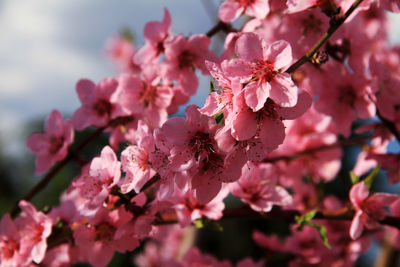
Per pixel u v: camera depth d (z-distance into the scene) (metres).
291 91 0.35
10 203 1.56
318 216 0.43
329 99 0.49
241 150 0.36
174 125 0.36
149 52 0.49
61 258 0.47
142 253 1.01
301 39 0.46
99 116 0.50
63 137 0.51
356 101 0.49
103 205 0.40
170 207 0.42
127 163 0.38
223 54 0.45
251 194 0.45
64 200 0.49
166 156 0.36
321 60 0.38
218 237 1.31
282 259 0.60
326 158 0.62
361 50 0.48
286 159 0.60
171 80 0.47
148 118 0.48
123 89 0.48
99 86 0.50
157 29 0.48
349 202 0.44
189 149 0.36
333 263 0.57
